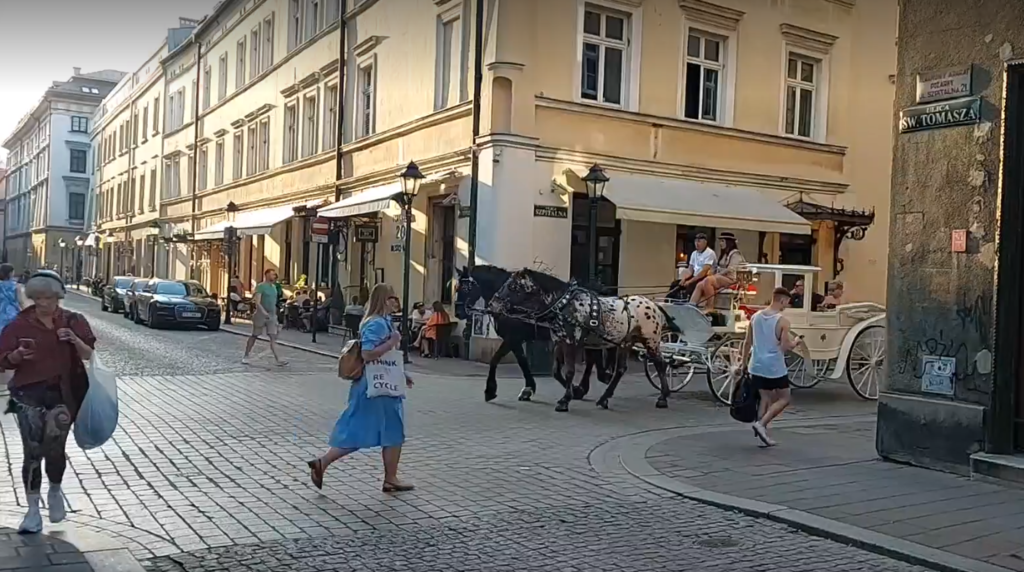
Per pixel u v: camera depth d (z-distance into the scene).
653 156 21.23
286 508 7.37
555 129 19.77
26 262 96.12
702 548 6.59
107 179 67.94
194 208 44.06
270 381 15.72
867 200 25.11
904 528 7.02
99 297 55.44
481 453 9.92
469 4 20.56
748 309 14.55
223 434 10.53
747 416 10.56
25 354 6.21
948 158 9.30
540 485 8.49
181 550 6.18
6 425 10.55
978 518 7.35
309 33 30.69
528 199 19.33
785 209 21.66
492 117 19.16
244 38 37.62
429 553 6.28
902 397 9.54
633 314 13.49
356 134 26.81
